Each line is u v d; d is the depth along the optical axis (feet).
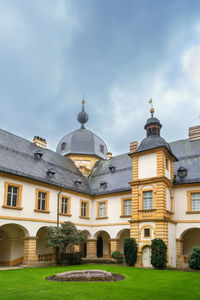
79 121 145.18
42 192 86.74
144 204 83.46
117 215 98.27
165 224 77.25
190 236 87.51
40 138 111.45
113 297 36.58
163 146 81.87
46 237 81.56
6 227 83.25
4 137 92.48
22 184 79.92
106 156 132.87
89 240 103.76
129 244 80.18
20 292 39.24
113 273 61.41
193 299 36.47
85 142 130.82
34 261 78.43
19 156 89.61
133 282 49.73
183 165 92.94
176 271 67.26
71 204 97.91
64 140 135.64
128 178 102.47
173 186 86.99
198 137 101.19
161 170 81.41
